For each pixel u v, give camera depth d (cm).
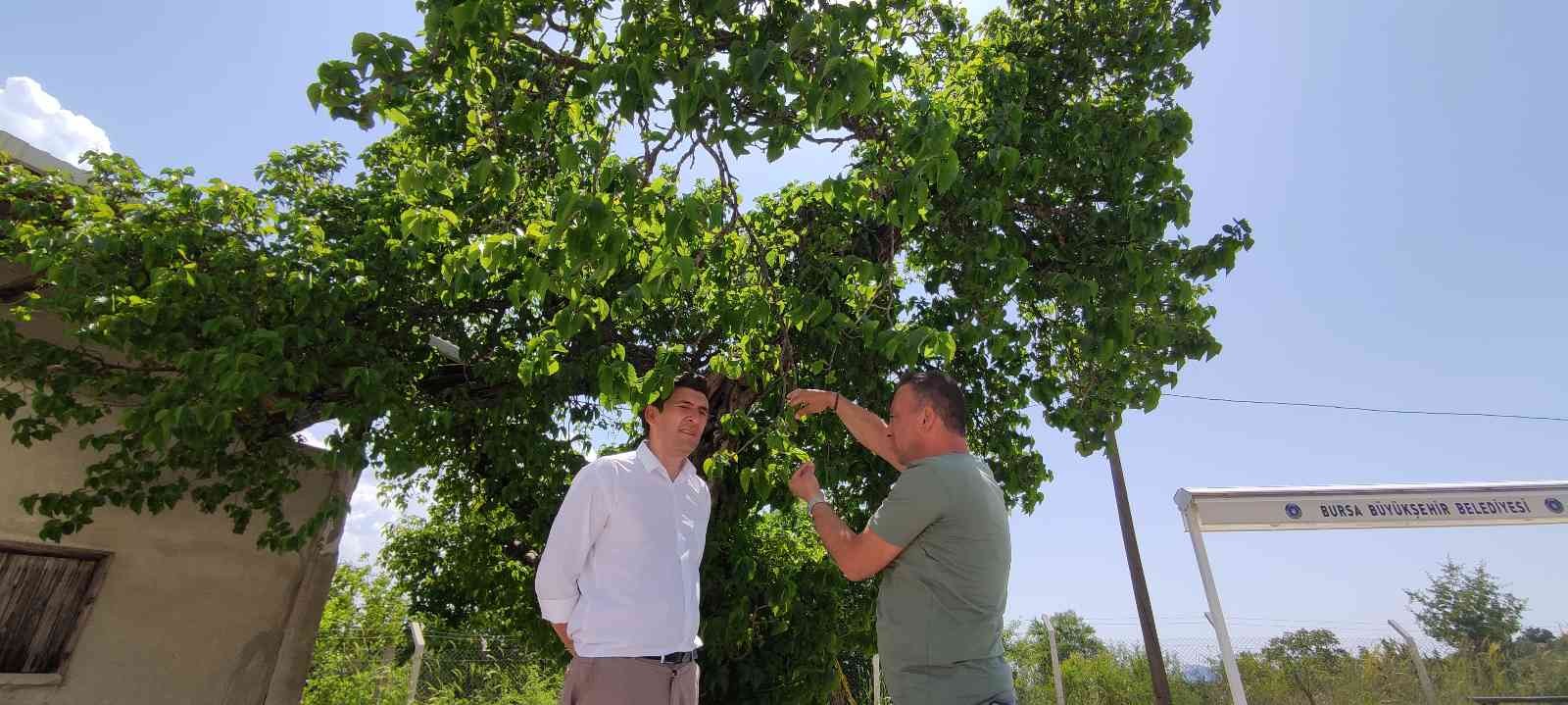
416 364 591
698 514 279
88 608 528
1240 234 496
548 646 706
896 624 217
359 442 450
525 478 670
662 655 237
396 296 569
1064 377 632
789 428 395
